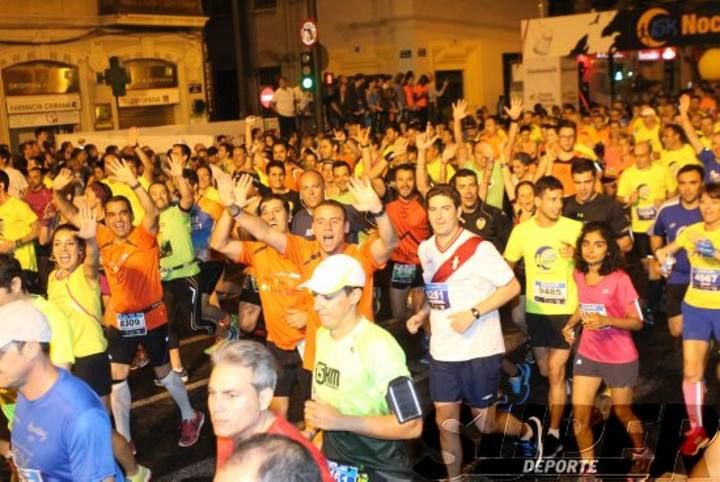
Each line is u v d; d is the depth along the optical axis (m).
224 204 5.72
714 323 6.29
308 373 5.73
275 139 15.70
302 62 19.67
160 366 6.70
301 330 5.77
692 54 31.53
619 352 5.66
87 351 5.61
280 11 30.09
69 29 22.81
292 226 7.97
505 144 10.66
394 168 10.52
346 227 5.52
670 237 7.56
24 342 3.52
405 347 9.12
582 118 17.89
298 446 2.10
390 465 4.28
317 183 7.75
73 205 8.18
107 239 6.66
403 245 8.34
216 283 9.18
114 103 24.02
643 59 30.44
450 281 5.48
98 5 23.41
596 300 5.62
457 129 10.77
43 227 9.28
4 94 21.70
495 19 31.08
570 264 6.20
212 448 6.69
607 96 26.22
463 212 7.83
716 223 6.25
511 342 8.95
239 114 31.36
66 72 22.98
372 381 4.12
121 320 6.51
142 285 6.53
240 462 2.03
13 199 9.45
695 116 14.68
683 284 7.43
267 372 3.33
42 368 3.59
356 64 29.44
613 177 12.97
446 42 29.42
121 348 6.52
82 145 16.94
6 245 8.97
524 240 6.37
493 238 7.80
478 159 10.16
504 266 5.47
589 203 7.44
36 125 22.42
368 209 5.23
